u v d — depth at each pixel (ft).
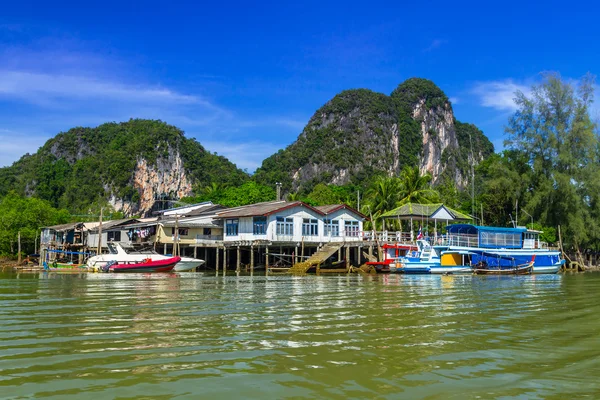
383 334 43.50
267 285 91.91
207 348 37.60
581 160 179.83
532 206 178.91
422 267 131.03
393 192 209.67
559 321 51.13
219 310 57.57
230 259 171.32
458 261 137.69
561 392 28.14
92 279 108.58
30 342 39.58
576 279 119.85
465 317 53.47
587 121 178.70
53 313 54.80
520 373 31.68
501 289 87.71
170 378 29.99
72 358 34.53
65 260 187.62
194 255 156.56
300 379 29.91
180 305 61.82
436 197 219.00
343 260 139.23
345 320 50.75
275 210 144.97
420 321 50.44
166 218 183.93
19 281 101.19
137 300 66.85
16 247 225.35
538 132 184.03
